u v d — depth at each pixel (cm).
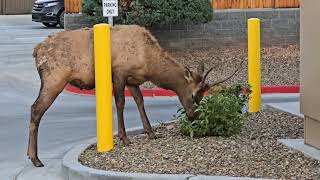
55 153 1259
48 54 1115
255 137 1205
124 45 1135
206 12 2417
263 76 2180
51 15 4203
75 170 1013
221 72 2228
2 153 1262
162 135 1259
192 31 2545
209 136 1209
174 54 2494
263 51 2525
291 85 2056
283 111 1470
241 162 1021
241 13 2572
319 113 1043
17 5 5569
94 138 1312
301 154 1055
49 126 1541
